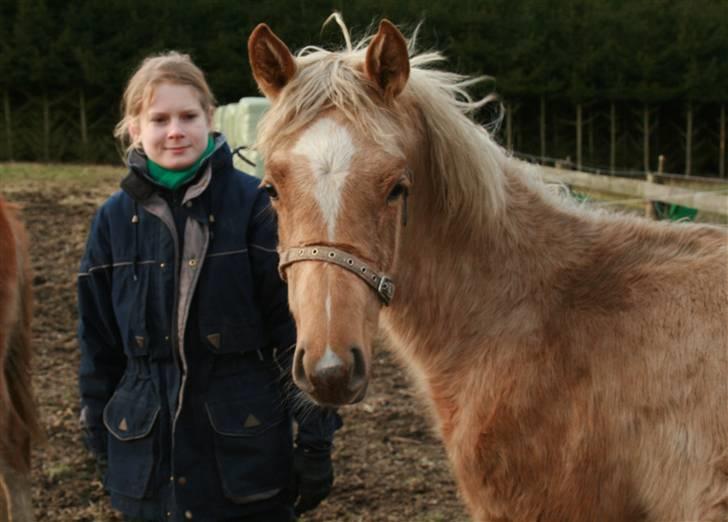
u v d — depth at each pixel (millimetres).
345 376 1907
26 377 3912
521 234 2354
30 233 9570
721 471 1965
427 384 2482
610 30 23062
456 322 2375
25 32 21359
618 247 2320
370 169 2004
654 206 7871
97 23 22234
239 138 9227
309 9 22562
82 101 21750
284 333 2617
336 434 4621
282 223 2117
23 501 3721
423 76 2324
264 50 2193
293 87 2141
